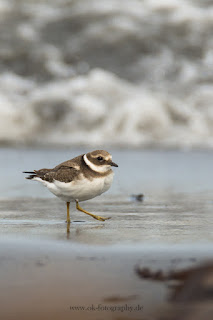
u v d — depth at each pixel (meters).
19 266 3.34
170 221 5.81
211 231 4.98
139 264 3.40
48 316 2.35
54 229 5.16
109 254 3.76
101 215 6.44
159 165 20.62
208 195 9.42
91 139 35.97
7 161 22.66
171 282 2.88
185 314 2.38
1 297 2.62
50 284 2.88
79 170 5.54
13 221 5.83
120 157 26.62
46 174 5.78
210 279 2.70
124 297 2.62
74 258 3.60
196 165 20.73
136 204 7.86
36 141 36.62
